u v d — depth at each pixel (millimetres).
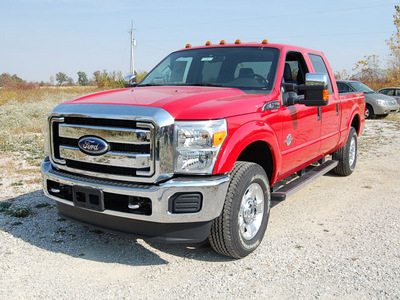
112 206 3369
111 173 3350
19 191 5715
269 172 4262
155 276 3396
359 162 8359
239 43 5066
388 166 7949
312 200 5680
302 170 5426
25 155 8258
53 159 3732
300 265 3623
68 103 3676
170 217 3176
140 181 3209
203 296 3074
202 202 3197
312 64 5418
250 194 3730
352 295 3115
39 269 3471
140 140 3166
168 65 5191
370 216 4988
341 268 3564
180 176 3250
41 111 14977
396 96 20047
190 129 3178
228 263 3656
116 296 3059
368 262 3686
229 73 4582
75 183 3455
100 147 3322
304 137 4871
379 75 31312
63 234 4250
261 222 3924
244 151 4238
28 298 2996
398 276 3422
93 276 3377
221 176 3320
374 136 12180
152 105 3266
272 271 3504
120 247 3984
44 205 5094
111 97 3680
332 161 6352
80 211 3637
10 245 3926
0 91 28812
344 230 4512
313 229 4539
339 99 6102
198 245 4082
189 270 3514
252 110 3736
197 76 4750
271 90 4223
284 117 4273
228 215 3438
